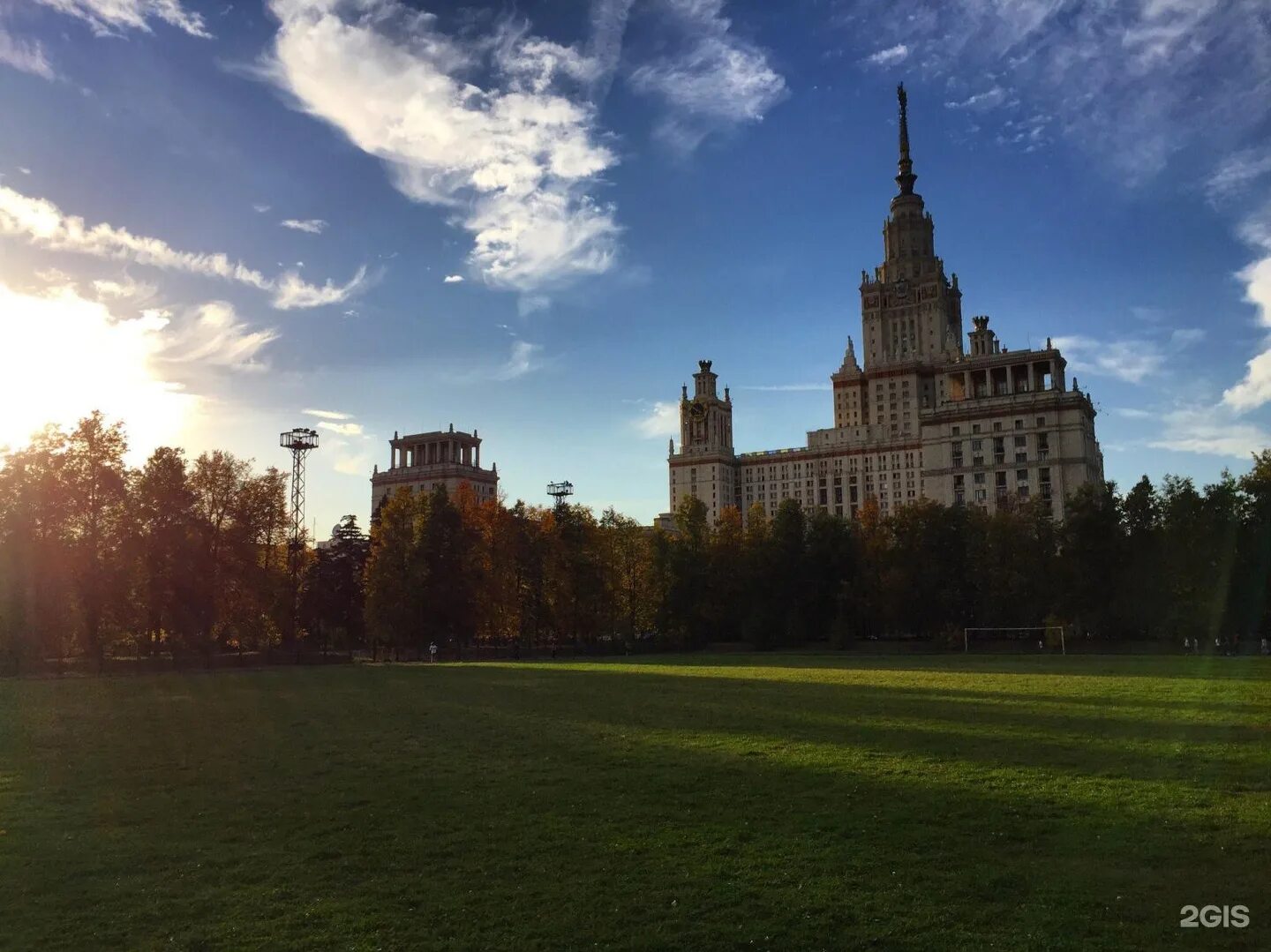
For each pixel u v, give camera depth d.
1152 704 39.72
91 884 15.82
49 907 14.68
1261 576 100.44
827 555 133.62
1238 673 60.59
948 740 29.50
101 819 20.53
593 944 12.77
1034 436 192.50
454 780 24.14
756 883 15.20
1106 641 115.38
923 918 13.55
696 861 16.42
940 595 119.94
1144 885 14.89
